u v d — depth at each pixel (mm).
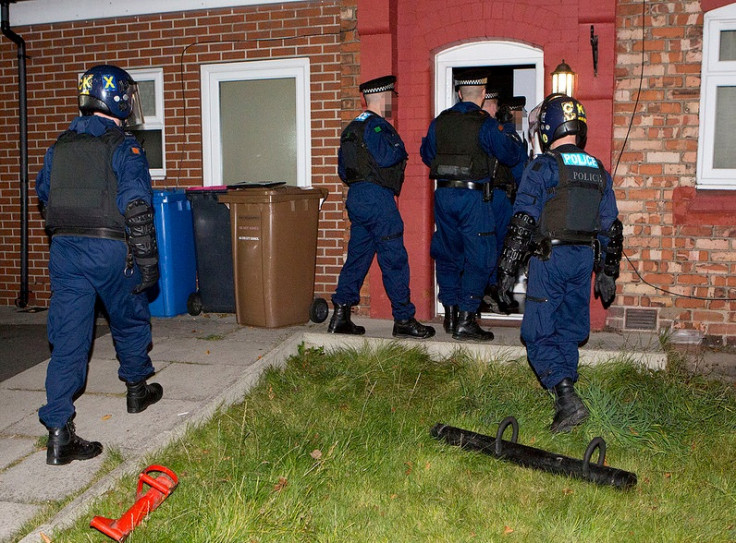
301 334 6062
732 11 5859
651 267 6184
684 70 5980
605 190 4434
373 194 5590
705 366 5523
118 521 3082
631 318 6262
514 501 3492
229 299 6777
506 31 6180
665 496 3555
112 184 3803
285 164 7105
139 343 4348
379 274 6676
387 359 5492
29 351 6098
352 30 6527
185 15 7094
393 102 6418
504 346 5539
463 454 3986
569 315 4445
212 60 7066
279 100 7039
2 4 7434
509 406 4582
